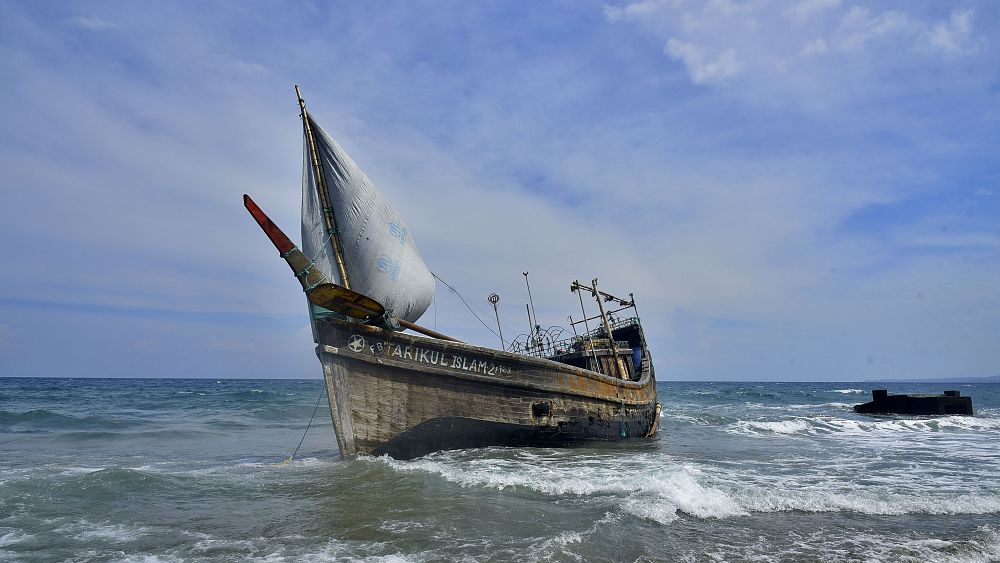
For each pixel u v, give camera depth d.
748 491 11.63
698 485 11.98
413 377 14.48
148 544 8.30
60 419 29.28
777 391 102.31
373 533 8.81
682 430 27.67
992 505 11.05
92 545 8.23
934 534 9.31
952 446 21.83
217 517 9.70
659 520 9.69
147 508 10.27
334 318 13.88
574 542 8.43
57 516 9.70
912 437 25.47
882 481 13.92
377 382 14.23
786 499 11.14
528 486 11.80
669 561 7.85
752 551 8.34
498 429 15.40
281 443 21.64
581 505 10.49
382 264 15.40
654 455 17.14
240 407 41.31
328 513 9.90
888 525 9.80
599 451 17.28
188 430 25.97
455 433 15.05
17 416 29.44
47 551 7.96
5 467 14.91
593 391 17.78
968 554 8.38
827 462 16.89
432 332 16.48
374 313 13.95
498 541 8.44
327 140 15.32
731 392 91.44
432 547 8.18
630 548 8.30
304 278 13.63
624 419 19.78
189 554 7.87
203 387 98.56
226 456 17.81
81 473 13.47
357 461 13.92
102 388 86.19
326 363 13.98
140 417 32.72
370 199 15.42
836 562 7.95
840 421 31.86
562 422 16.48
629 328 26.66
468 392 14.96
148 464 15.84
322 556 7.79
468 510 10.03
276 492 11.43
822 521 9.97
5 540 8.40
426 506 10.29
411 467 13.46
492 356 15.20
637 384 20.89
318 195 15.37
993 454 19.33
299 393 65.19
